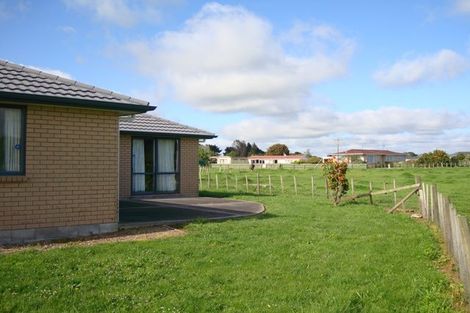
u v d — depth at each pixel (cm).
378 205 1783
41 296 597
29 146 942
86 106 981
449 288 651
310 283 676
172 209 1515
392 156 11588
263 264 776
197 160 2156
